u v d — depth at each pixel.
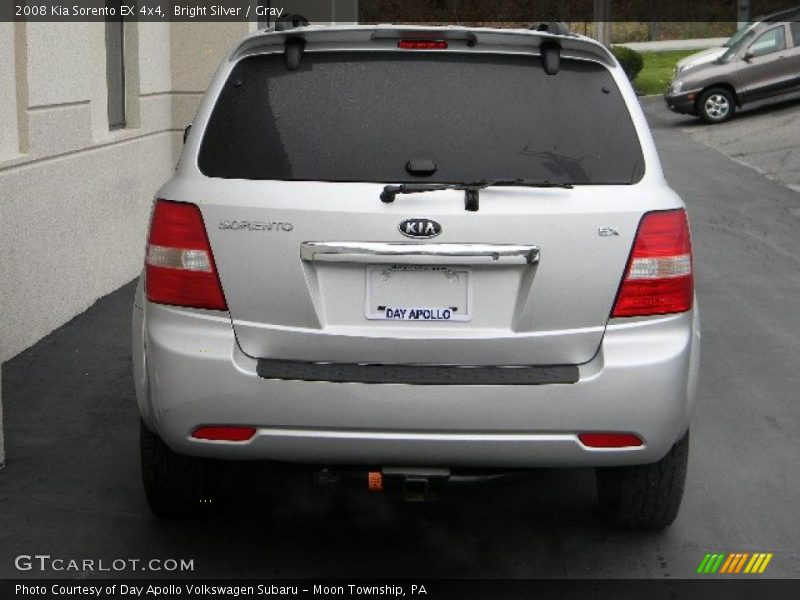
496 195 4.42
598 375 4.41
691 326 4.59
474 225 4.38
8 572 4.90
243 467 5.05
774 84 26.31
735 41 27.64
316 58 4.70
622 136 4.62
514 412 4.38
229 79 4.71
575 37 4.68
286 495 5.85
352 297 4.43
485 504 5.77
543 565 5.07
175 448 4.59
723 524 5.55
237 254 4.44
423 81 4.64
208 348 4.45
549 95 4.65
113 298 10.20
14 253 8.17
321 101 4.61
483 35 4.65
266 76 4.69
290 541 5.29
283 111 4.61
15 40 8.26
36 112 8.52
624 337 4.47
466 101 4.61
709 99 26.45
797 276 11.65
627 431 4.45
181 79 12.48
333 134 4.54
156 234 4.55
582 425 4.42
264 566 5.02
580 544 5.29
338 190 4.43
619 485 5.12
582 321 4.45
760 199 16.83
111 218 10.43
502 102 4.62
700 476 6.18
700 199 16.73
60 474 6.06
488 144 4.53
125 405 7.24
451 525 5.51
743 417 7.20
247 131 4.59
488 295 4.43
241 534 5.36
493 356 4.43
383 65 4.67
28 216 8.42
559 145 4.56
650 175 4.58
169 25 12.40
